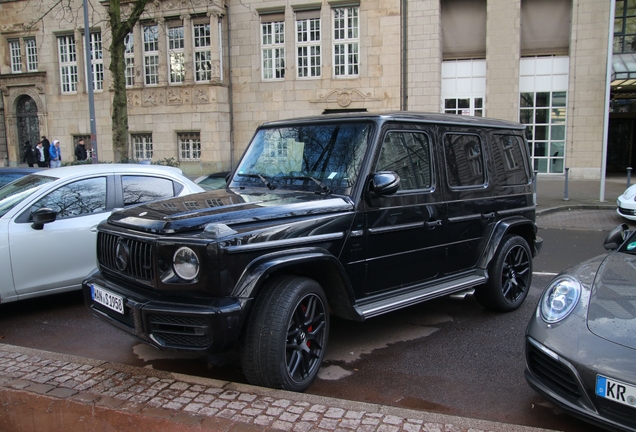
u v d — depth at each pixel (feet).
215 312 10.89
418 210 15.52
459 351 15.67
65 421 10.84
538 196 54.39
